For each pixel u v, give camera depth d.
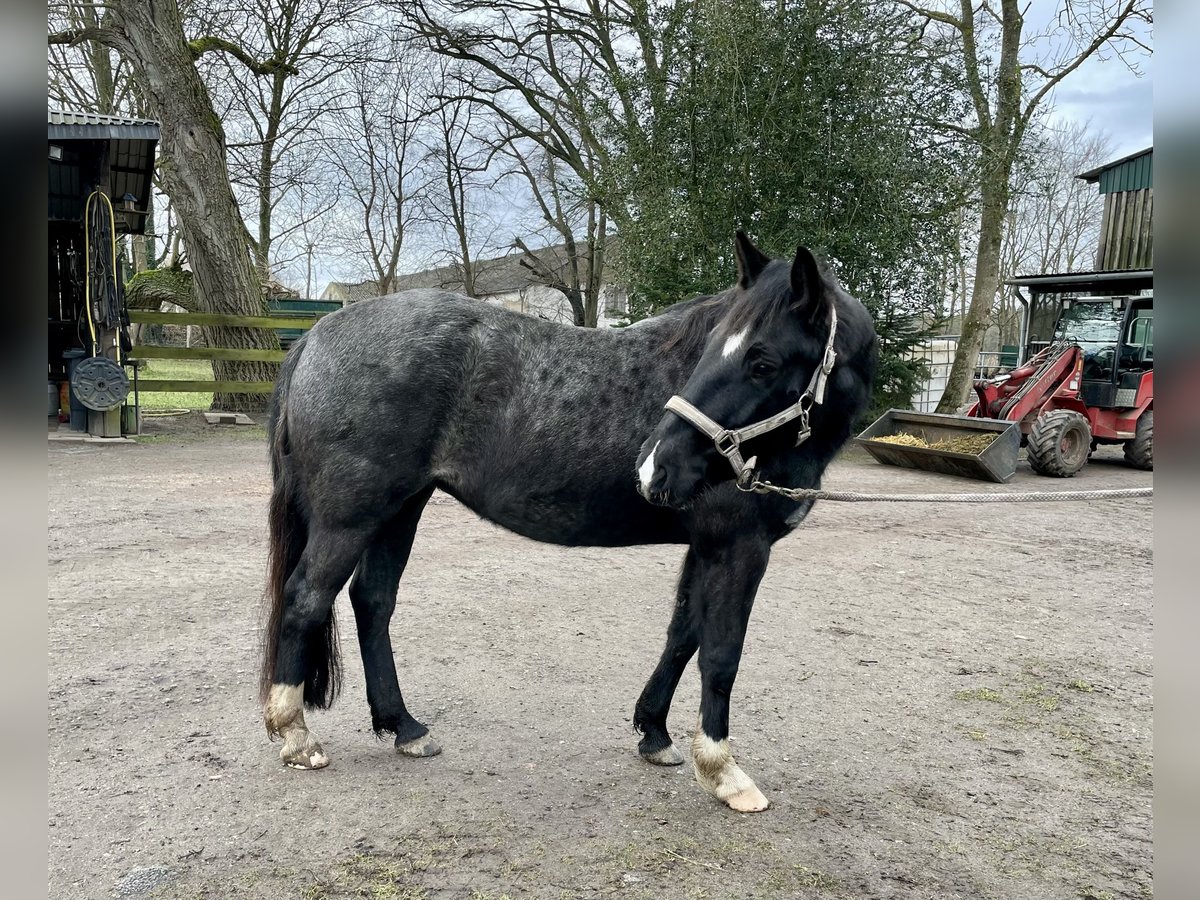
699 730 2.99
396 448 2.98
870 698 4.03
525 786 3.04
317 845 2.58
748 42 12.86
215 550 6.08
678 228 13.41
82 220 12.13
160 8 13.35
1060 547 7.62
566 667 4.26
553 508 3.05
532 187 26.45
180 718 3.43
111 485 8.30
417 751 3.22
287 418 3.12
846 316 2.91
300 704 3.11
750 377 2.67
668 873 2.52
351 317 3.14
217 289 14.34
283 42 20.47
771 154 13.06
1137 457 12.25
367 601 3.32
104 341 11.33
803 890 2.47
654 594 5.68
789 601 5.61
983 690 4.17
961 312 37.53
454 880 2.43
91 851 2.49
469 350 3.05
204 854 2.51
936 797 3.09
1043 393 11.55
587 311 24.95
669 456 2.65
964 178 13.93
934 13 16.33
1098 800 3.11
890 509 9.26
